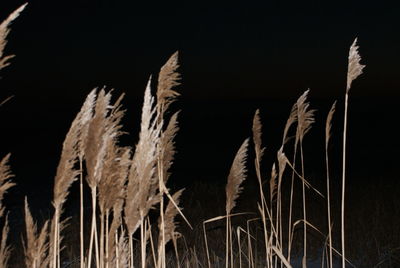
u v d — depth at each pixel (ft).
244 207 43.98
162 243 13.21
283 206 43.24
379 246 29.71
